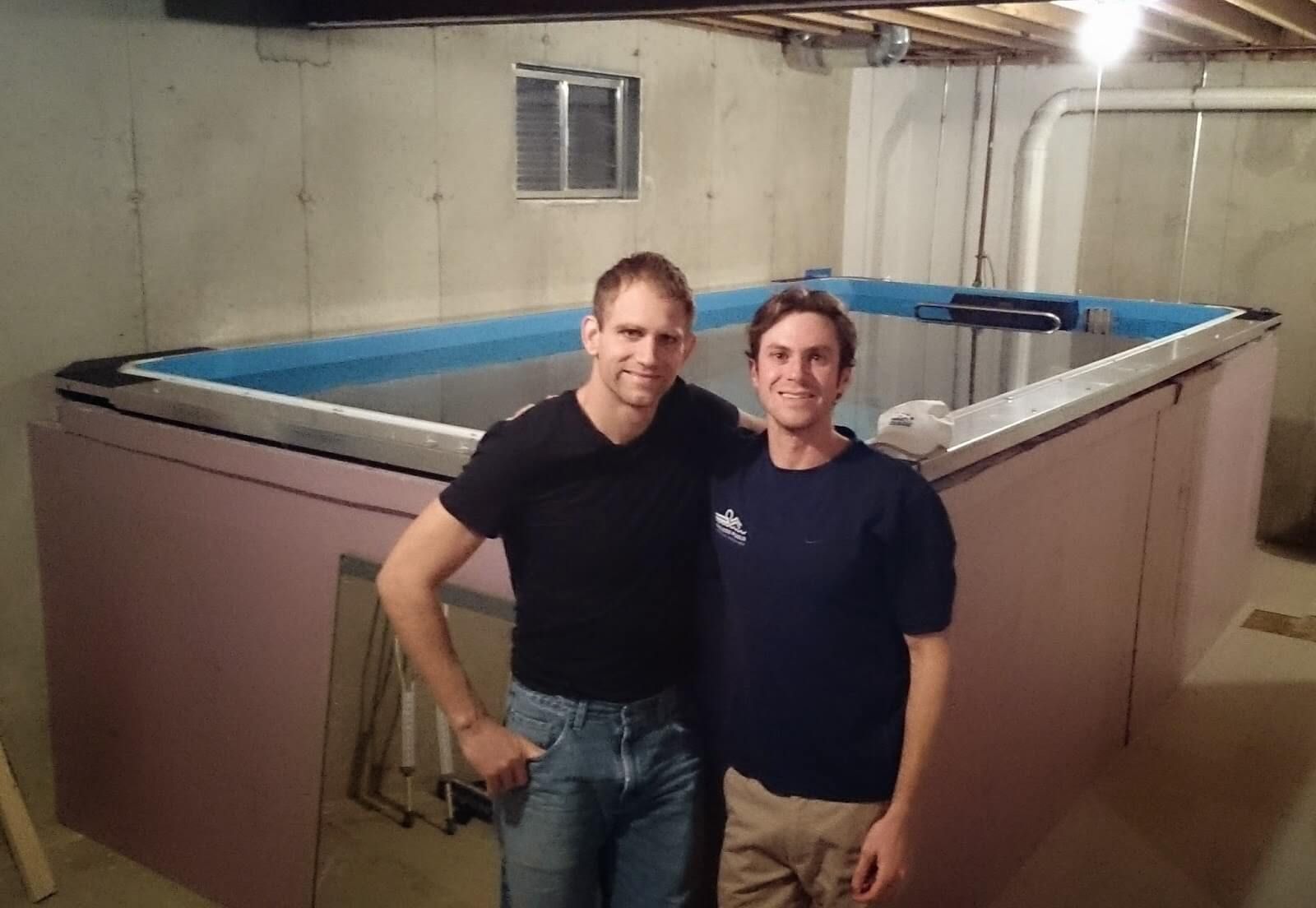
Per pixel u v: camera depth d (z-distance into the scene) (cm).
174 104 281
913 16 409
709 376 351
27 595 264
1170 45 463
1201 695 339
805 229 522
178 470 233
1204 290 496
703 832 171
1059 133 518
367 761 219
